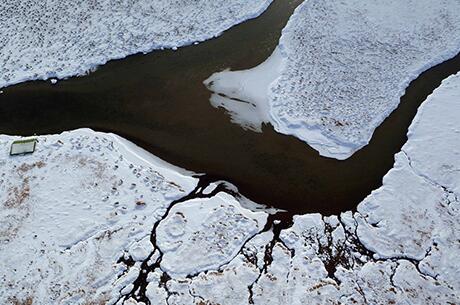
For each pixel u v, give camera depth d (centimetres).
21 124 1603
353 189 1400
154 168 1455
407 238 1278
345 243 1277
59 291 1177
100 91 1712
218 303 1159
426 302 1152
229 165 1467
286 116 1598
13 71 1786
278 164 1469
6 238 1288
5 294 1175
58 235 1291
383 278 1200
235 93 1691
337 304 1151
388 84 1714
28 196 1382
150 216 1332
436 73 1772
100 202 1361
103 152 1492
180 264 1234
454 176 1416
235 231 1296
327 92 1680
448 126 1559
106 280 1202
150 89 1714
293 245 1270
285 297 1166
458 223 1305
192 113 1625
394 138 1541
